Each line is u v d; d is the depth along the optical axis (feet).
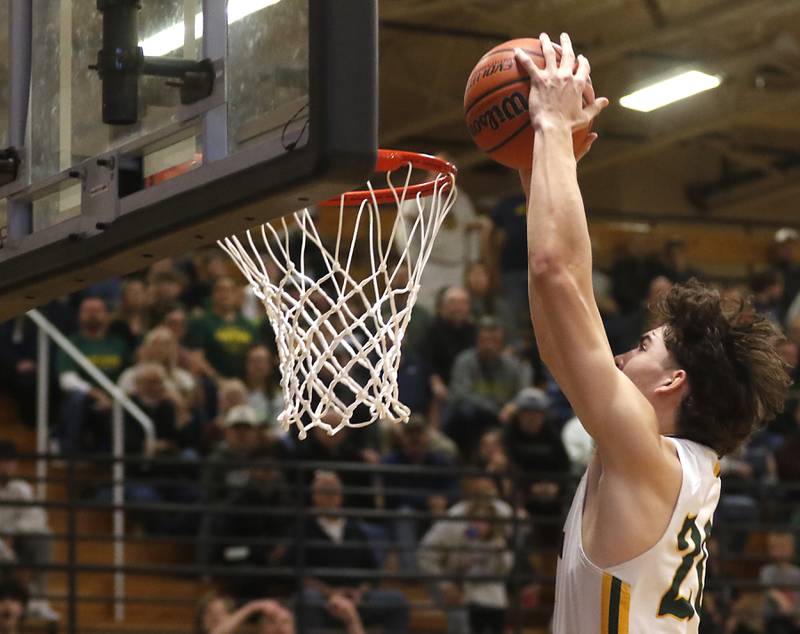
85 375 38.78
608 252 59.52
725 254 63.62
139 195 12.51
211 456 35.81
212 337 40.88
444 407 40.68
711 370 10.77
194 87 11.95
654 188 64.80
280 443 35.45
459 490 37.52
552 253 10.12
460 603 34.32
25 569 31.40
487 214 60.39
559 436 37.76
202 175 11.83
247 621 33.42
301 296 13.71
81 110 13.43
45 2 14.24
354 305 39.58
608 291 53.78
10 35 14.66
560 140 10.57
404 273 35.24
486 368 40.91
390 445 38.81
